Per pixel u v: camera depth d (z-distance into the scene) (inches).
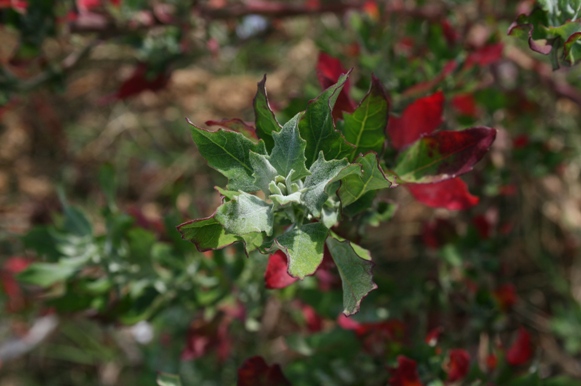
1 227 21.1
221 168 9.7
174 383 13.0
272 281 10.6
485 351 16.3
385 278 15.8
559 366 19.9
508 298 16.8
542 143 18.9
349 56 18.2
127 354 22.4
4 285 20.1
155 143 24.5
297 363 15.4
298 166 9.5
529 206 21.2
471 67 15.5
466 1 17.8
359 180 9.7
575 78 19.0
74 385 23.2
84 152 24.7
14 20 16.4
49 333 21.9
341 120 10.9
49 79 17.3
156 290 15.4
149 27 17.1
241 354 20.2
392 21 17.6
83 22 16.7
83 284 15.0
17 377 23.2
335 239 9.8
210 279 15.6
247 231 9.3
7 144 24.5
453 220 19.1
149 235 15.1
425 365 13.8
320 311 15.7
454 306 16.6
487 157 18.4
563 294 20.7
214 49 17.2
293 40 23.9
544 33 10.9
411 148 11.2
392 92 15.2
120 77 25.0
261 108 10.0
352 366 15.1
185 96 24.5
